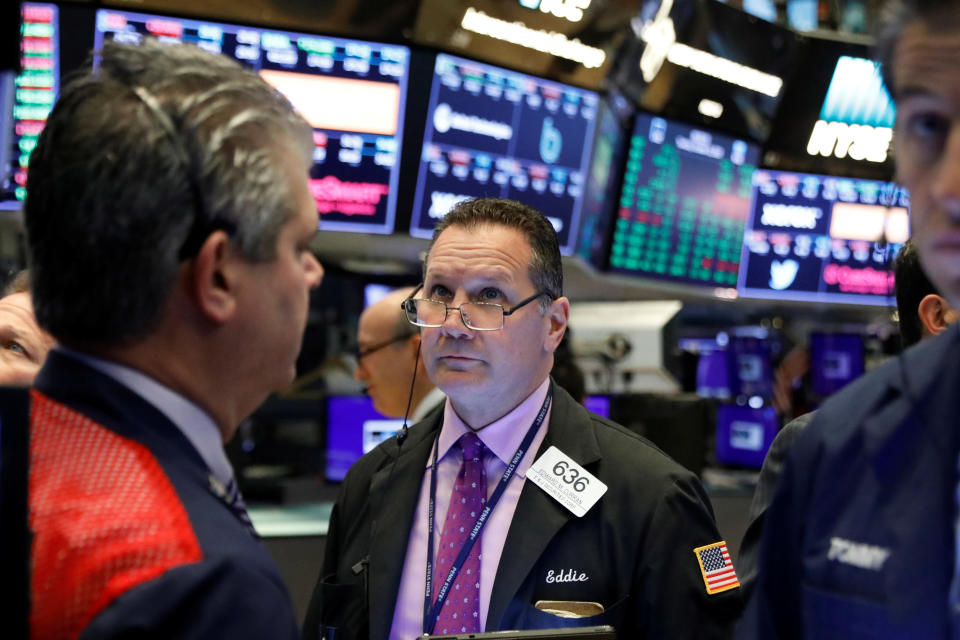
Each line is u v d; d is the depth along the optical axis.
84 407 0.75
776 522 0.91
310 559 2.51
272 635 0.69
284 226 0.82
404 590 1.39
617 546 1.34
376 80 3.14
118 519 0.68
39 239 0.76
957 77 0.65
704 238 4.03
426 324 1.43
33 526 0.68
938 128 0.68
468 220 1.49
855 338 3.72
